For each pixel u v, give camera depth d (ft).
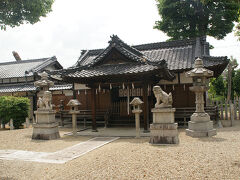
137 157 22.70
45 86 42.60
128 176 17.44
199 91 36.19
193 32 87.86
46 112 38.34
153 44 64.90
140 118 51.85
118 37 46.24
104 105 61.05
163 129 29.66
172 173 17.42
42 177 18.71
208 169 17.76
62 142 35.37
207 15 82.79
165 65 38.11
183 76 53.72
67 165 21.81
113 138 37.58
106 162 21.53
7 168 21.61
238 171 16.93
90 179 17.37
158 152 24.36
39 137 38.47
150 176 17.16
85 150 28.60
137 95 53.21
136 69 39.96
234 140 29.84
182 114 47.93
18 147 32.32
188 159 20.92
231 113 45.98
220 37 87.25
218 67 49.75
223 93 89.20
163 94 30.40
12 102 57.11
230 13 76.89
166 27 90.58
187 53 57.82
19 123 57.62
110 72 41.24
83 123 60.39
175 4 81.15
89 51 72.84
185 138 33.58
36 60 102.27
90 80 45.37
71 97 76.79
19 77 87.81
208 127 35.24
